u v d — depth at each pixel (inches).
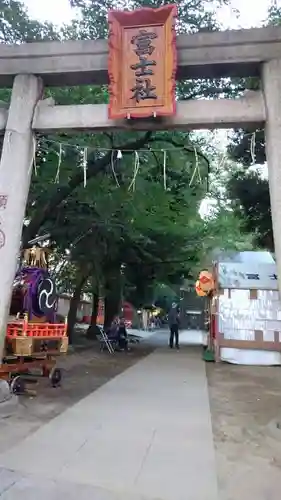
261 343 593.3
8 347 347.9
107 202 645.3
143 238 824.9
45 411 297.7
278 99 310.0
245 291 609.3
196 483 180.5
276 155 302.2
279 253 289.1
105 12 493.7
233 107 319.0
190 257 967.6
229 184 526.6
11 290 336.8
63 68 347.9
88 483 177.3
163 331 1843.0
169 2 476.7
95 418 282.0
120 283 967.0
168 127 329.4
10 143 346.0
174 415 296.7
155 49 323.6
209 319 724.0
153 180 639.8
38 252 426.6
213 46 325.7
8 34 502.3
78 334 1064.8
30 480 178.5
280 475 191.5
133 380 443.8
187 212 856.9
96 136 525.3
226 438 246.8
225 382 447.8
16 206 340.5
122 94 324.5
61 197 553.3
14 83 355.9
